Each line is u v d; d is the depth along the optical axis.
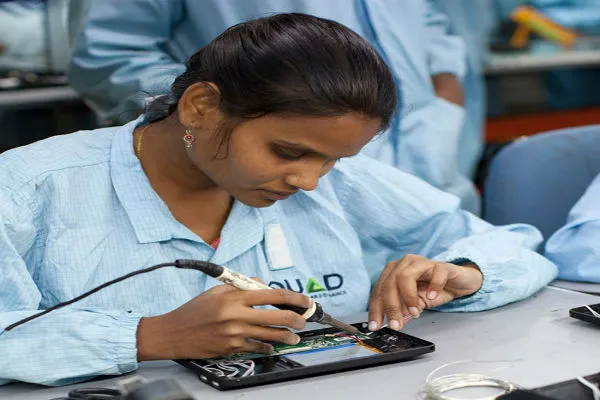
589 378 1.26
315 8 2.43
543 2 5.25
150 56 2.55
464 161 3.33
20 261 1.44
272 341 1.41
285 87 1.27
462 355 1.44
